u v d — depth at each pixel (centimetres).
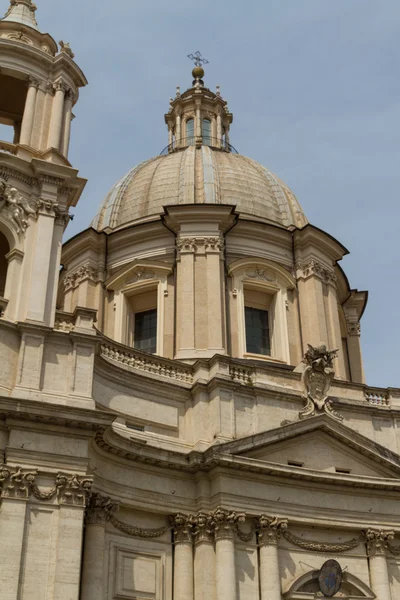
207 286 3762
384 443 3319
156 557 2741
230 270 3881
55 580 2278
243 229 4016
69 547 2339
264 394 3139
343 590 2928
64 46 3353
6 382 2567
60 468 2442
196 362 3162
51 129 3141
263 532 2838
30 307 2722
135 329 3962
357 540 3030
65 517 2378
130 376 2966
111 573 2603
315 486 3009
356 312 4481
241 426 3027
